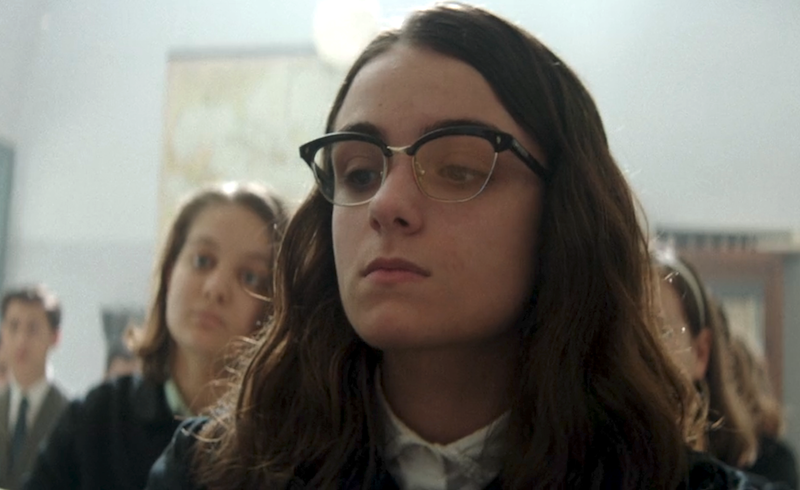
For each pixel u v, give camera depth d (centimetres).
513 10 186
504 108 48
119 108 204
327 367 55
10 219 204
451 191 46
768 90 178
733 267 172
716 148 177
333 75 188
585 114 54
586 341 50
